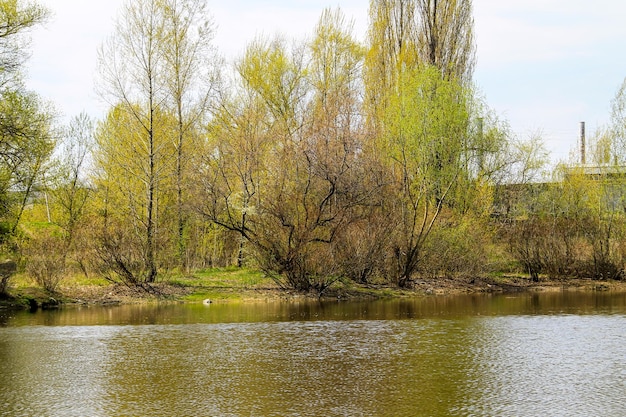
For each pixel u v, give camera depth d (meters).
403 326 21.09
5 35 28.03
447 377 14.33
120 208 35.25
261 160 33.25
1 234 32.22
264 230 30.20
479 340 18.61
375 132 34.38
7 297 25.36
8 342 18.14
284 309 25.48
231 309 25.39
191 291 28.83
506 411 11.93
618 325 21.36
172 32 33.44
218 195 32.31
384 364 15.53
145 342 18.19
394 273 32.91
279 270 30.16
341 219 30.61
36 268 27.05
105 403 12.38
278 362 15.73
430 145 34.75
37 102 35.16
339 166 31.41
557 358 16.25
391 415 11.69
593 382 13.94
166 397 12.77
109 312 24.31
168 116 34.22
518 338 18.91
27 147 29.48
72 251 29.02
